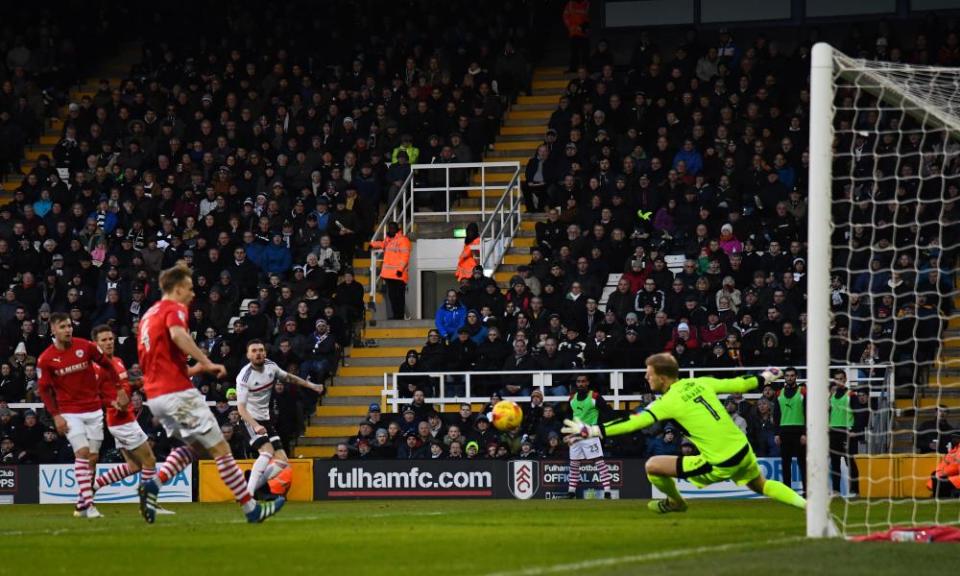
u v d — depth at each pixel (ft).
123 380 76.84
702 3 159.02
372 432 111.14
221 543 51.19
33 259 136.56
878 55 137.08
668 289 118.83
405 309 136.56
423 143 146.20
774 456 103.14
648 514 72.84
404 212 139.44
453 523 63.98
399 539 52.60
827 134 53.78
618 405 112.78
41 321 128.36
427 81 152.87
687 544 49.60
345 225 133.69
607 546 48.78
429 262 139.54
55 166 152.25
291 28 162.61
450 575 39.27
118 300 130.31
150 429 112.27
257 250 132.67
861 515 73.46
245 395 77.46
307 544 50.31
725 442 60.13
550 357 115.34
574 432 58.90
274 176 142.82
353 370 128.16
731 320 114.73
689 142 132.77
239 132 147.95
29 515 82.89
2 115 155.43
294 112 150.10
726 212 126.00
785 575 38.70
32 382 121.70
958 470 88.79
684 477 61.98
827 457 53.11
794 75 139.13
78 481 77.61
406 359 119.75
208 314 127.24
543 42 164.45
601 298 123.95
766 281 115.96
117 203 141.69
